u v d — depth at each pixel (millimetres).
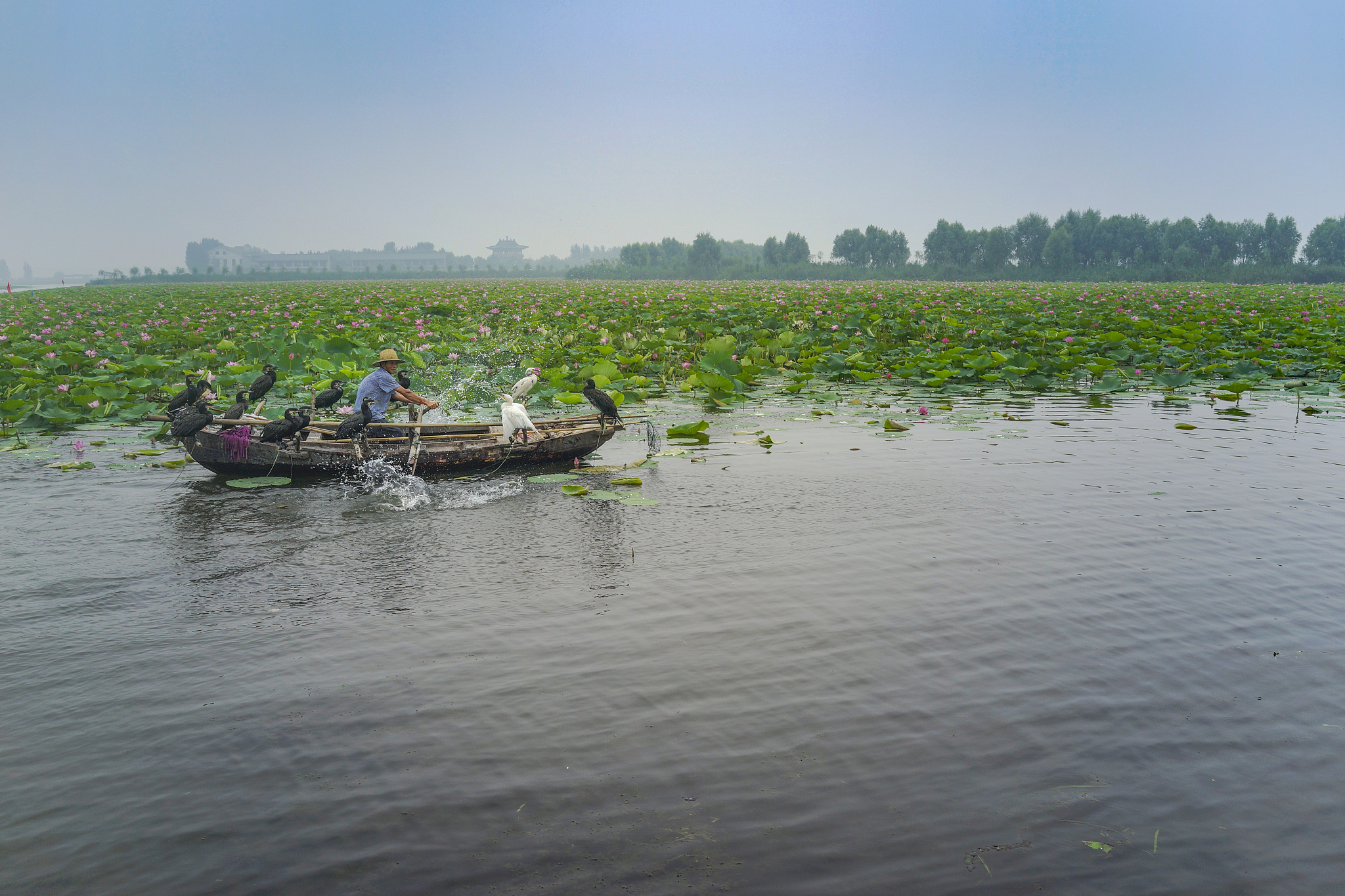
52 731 4168
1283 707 4312
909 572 6242
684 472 9375
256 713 4324
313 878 3178
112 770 3852
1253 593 5773
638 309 27703
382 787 3713
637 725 4180
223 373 14984
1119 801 3586
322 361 15648
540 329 21656
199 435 8867
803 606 5625
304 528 7406
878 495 8344
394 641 5145
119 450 10570
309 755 3951
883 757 3902
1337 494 8227
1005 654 4910
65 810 3570
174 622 5441
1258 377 15812
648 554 6691
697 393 15297
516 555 6684
